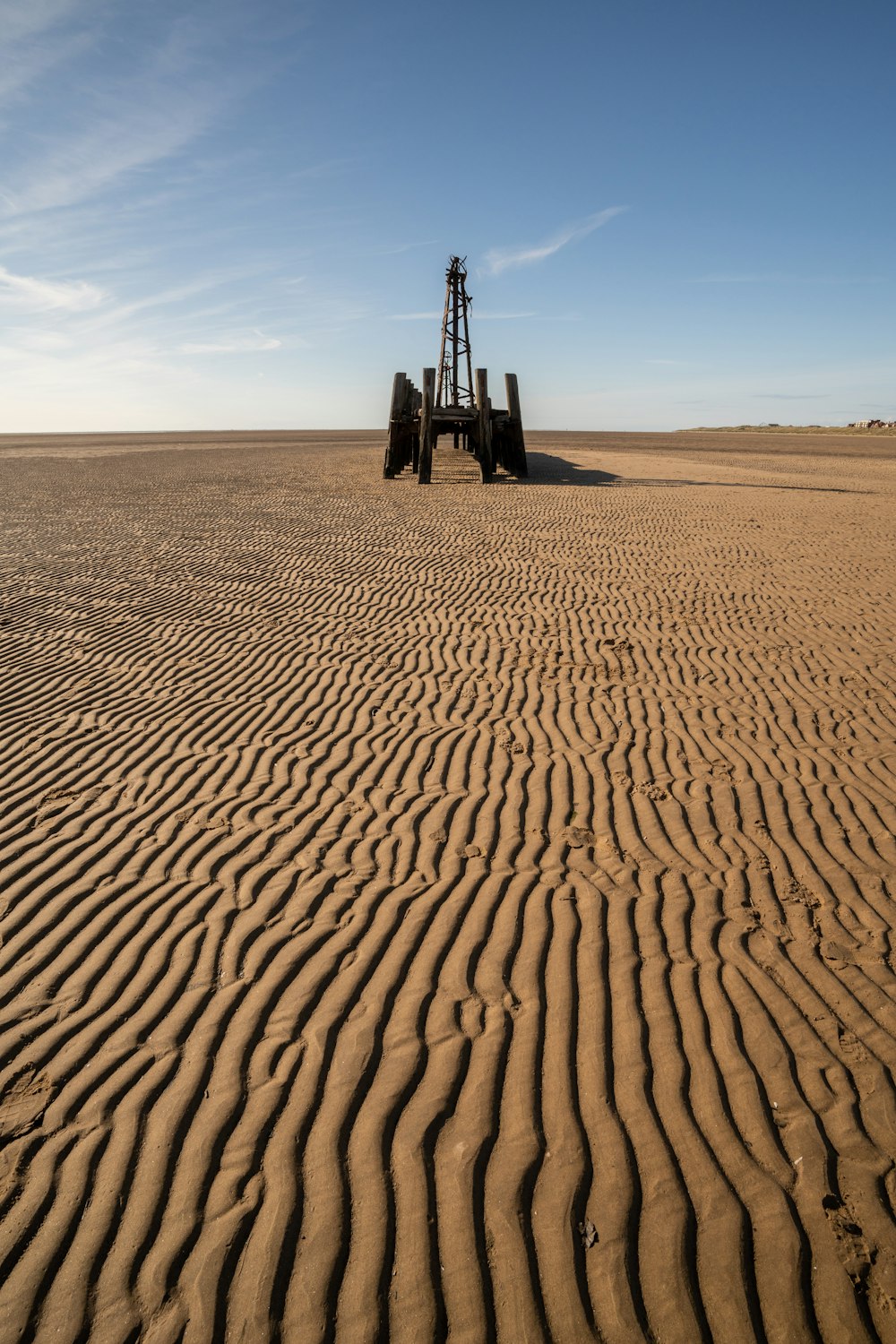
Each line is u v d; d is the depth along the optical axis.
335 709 7.40
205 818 5.49
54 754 6.39
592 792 5.89
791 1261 2.60
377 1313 2.46
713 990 3.85
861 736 6.81
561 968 4.02
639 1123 3.12
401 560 13.52
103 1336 2.38
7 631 9.42
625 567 12.98
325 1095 3.25
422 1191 2.84
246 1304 2.48
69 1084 3.32
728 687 7.92
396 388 27.59
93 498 21.78
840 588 11.57
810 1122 3.13
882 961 4.08
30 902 4.52
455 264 30.06
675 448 49.38
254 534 15.95
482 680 8.13
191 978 3.95
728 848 5.16
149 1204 2.80
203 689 7.82
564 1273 2.57
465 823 5.46
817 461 38.34
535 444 53.59
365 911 4.48
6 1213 2.77
